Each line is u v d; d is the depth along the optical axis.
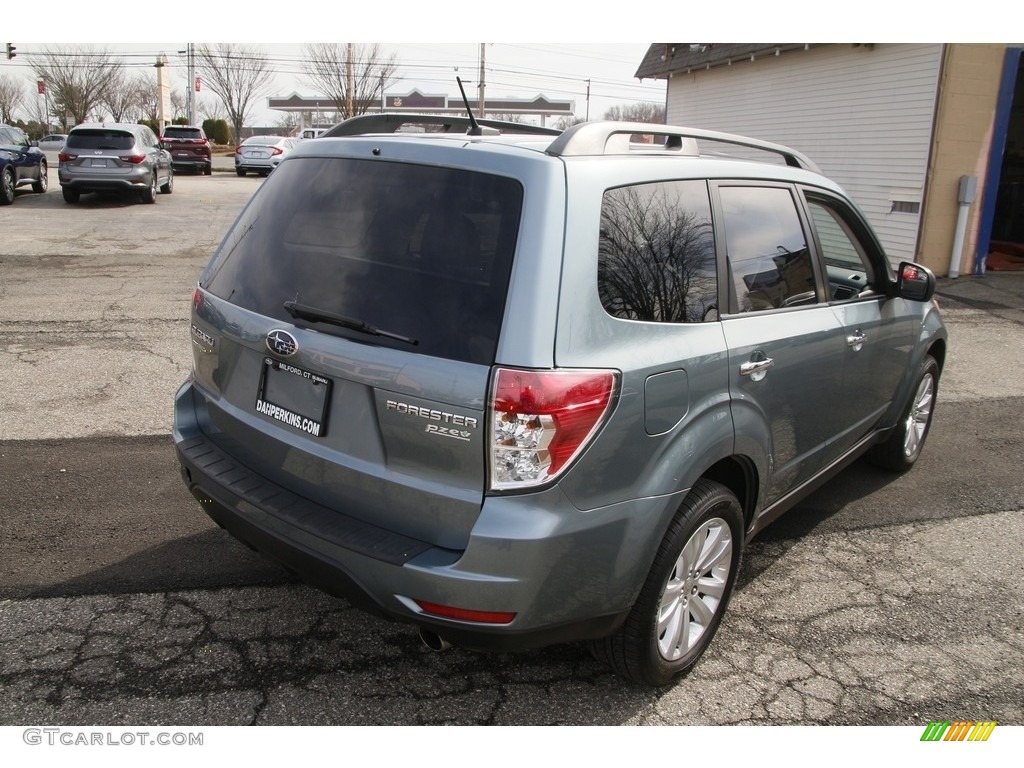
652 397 2.58
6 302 8.92
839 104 13.94
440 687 2.97
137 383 6.27
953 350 8.38
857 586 3.78
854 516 4.51
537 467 2.31
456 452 2.35
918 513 4.57
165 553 3.78
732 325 3.02
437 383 2.35
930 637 3.39
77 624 3.22
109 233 14.52
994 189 12.46
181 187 24.45
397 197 2.64
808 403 3.54
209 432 3.18
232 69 50.47
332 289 2.65
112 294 9.50
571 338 2.37
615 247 2.57
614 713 2.88
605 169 2.61
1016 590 3.79
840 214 4.00
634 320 2.59
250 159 30.64
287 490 2.80
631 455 2.53
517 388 2.27
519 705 2.90
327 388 2.61
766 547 4.13
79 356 6.94
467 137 2.83
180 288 9.99
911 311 4.54
